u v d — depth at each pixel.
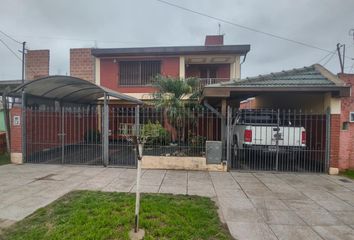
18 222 4.01
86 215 4.09
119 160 8.98
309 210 4.71
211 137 10.43
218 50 14.52
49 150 10.45
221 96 7.75
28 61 18.06
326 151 7.72
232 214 4.47
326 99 7.98
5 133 10.80
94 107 13.41
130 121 11.09
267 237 3.67
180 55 14.98
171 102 9.52
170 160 7.91
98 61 15.64
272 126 8.60
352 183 6.62
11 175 7.00
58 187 5.89
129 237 3.43
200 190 5.83
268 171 7.82
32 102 9.70
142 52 14.90
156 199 5.06
